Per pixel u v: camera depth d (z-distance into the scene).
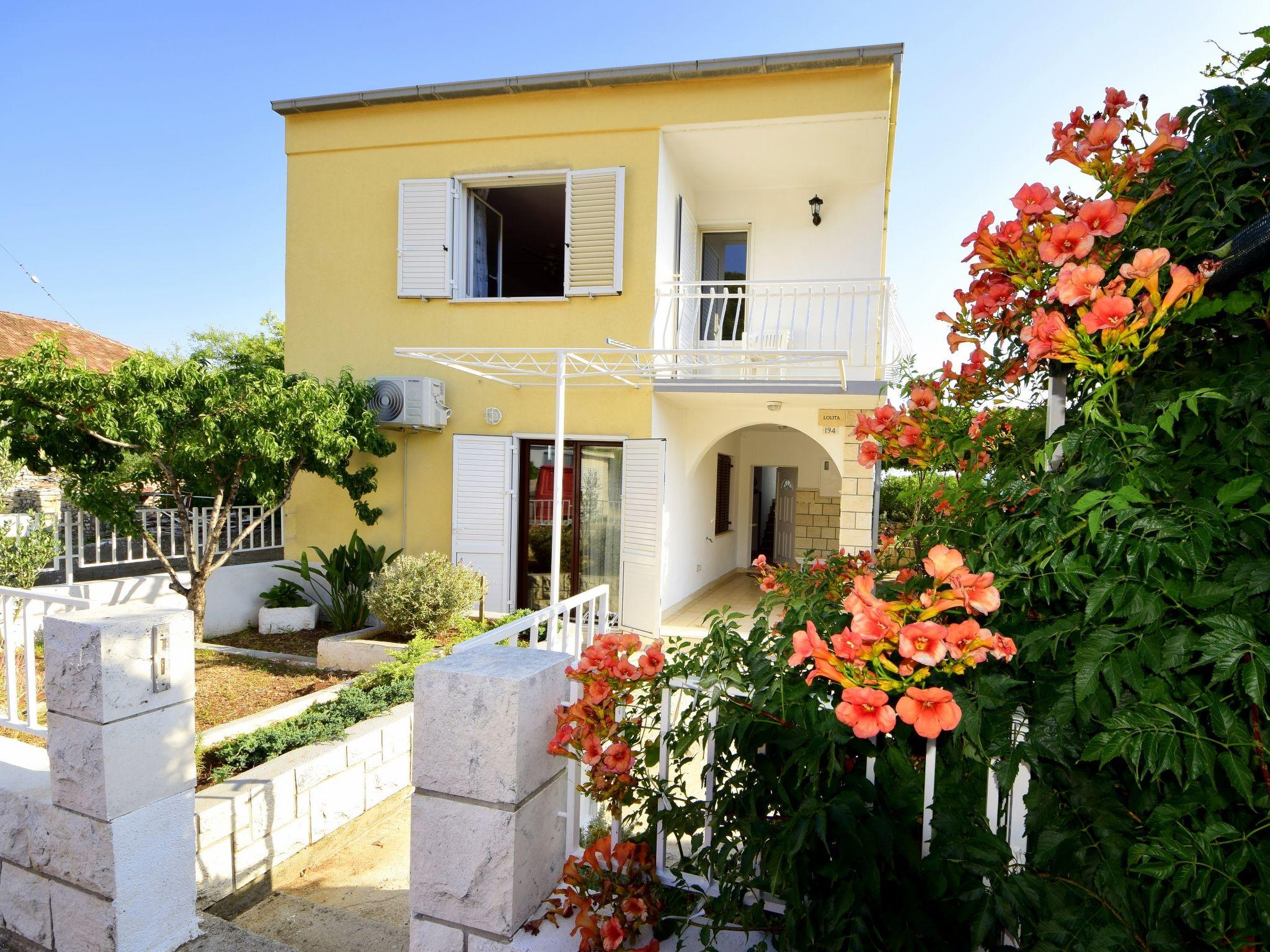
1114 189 1.62
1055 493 1.33
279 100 8.66
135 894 2.62
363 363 8.91
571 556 8.83
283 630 8.14
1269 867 1.03
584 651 2.07
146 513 8.34
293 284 9.06
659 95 7.96
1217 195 1.44
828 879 1.50
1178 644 1.10
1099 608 1.25
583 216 8.21
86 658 2.51
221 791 3.33
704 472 11.32
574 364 7.18
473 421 8.72
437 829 2.07
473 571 7.54
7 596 3.36
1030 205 1.60
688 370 8.24
